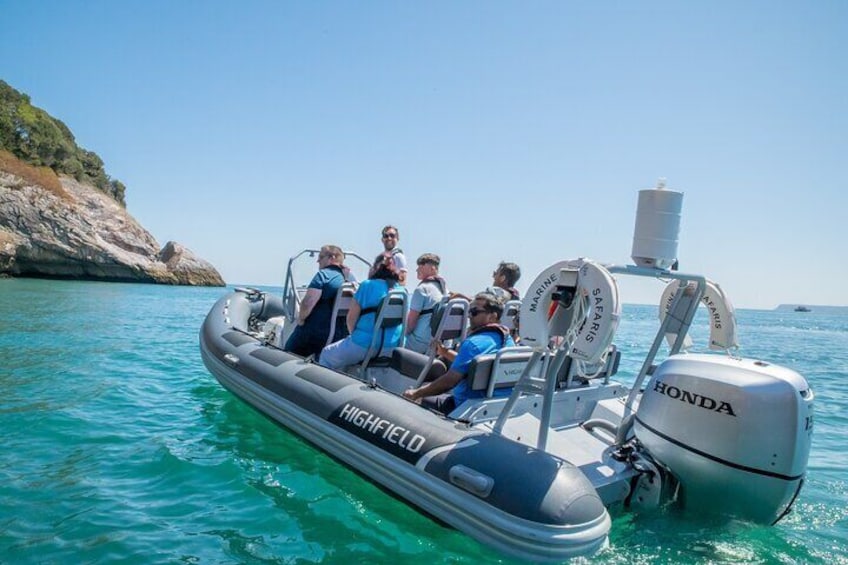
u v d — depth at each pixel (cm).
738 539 314
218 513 351
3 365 772
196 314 1742
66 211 3841
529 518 279
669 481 336
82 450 450
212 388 687
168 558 295
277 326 641
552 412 405
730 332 370
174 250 4544
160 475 406
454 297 464
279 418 449
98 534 317
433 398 396
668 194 321
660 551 304
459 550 314
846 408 785
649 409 326
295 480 404
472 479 301
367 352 473
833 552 310
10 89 4466
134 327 1300
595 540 278
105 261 3975
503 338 392
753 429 288
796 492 295
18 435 480
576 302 293
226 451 458
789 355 1617
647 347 1507
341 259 534
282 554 305
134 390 660
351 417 387
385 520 348
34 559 289
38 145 4334
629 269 318
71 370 758
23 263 3659
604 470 342
